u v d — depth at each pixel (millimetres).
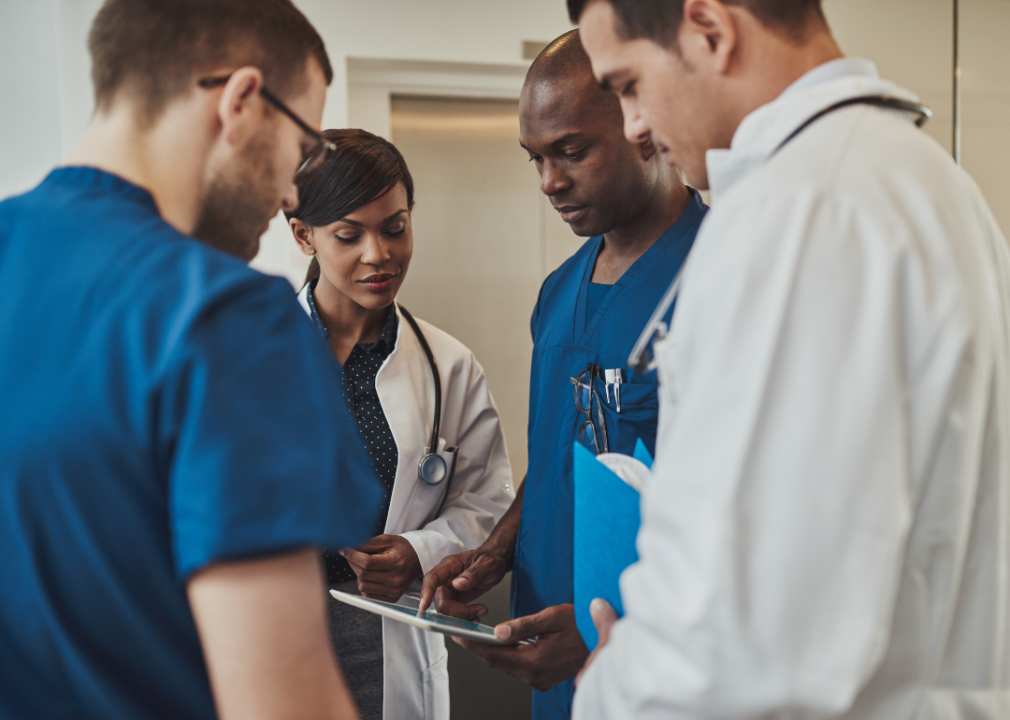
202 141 603
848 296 496
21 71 2059
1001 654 578
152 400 490
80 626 497
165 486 505
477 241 2605
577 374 1189
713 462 494
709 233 563
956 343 503
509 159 2605
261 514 485
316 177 1252
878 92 613
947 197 564
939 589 542
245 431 497
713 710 477
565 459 1181
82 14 2057
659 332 667
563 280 1343
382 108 2490
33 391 494
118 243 535
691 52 629
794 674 467
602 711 556
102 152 596
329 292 1389
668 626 493
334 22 2285
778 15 617
